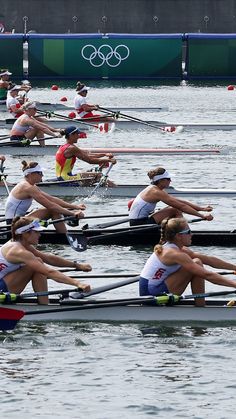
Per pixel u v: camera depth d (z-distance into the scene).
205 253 84.94
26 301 66.75
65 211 84.94
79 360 59.69
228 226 94.75
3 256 65.19
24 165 85.31
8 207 85.75
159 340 63.06
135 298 64.56
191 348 61.56
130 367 58.53
